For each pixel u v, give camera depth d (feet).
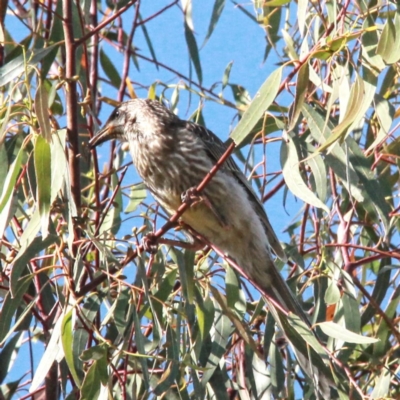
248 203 36.83
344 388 30.30
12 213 29.09
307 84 28.68
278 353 33.35
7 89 36.11
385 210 32.09
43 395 36.06
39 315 33.53
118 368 33.47
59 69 33.42
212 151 37.22
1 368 33.32
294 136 31.58
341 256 35.24
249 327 34.27
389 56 28.58
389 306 35.22
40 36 36.19
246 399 33.45
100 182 36.19
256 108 28.30
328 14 32.89
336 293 32.94
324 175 31.96
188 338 33.30
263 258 36.78
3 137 29.48
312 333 30.48
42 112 28.32
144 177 37.83
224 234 36.88
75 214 30.01
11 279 29.04
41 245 29.84
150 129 37.42
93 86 39.78
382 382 32.65
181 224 36.22
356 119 27.63
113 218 35.17
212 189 36.52
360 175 32.19
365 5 31.86
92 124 37.99
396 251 36.29
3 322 30.19
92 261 36.40
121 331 30.94
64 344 28.45
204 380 31.71
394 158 37.04
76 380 28.32
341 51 30.37
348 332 30.01
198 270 34.01
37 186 28.78
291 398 35.63
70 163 32.68
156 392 29.60
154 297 30.96
